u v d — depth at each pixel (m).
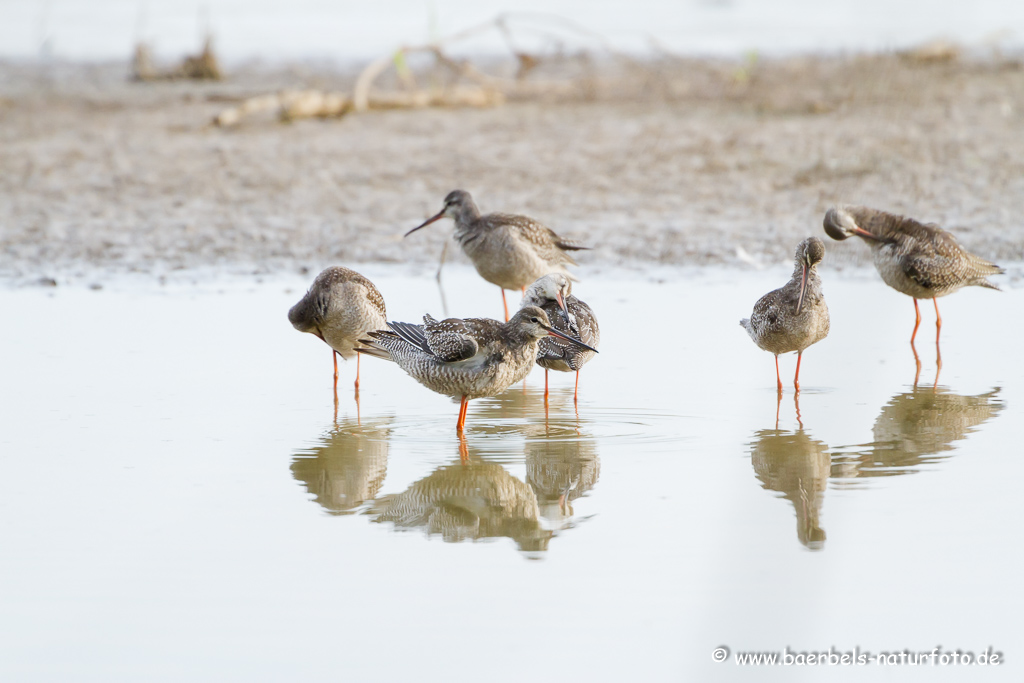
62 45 43.53
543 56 37.81
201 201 23.55
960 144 25.58
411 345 12.44
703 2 51.78
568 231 21.09
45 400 13.03
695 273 18.66
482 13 48.47
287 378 14.22
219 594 8.26
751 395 13.27
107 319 16.58
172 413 12.66
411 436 12.08
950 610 7.90
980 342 15.50
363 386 14.16
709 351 15.01
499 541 9.22
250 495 10.23
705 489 10.16
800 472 10.53
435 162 26.27
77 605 8.09
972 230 19.77
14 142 28.92
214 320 16.59
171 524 9.51
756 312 13.84
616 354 14.93
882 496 9.82
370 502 10.12
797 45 40.38
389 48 41.28
